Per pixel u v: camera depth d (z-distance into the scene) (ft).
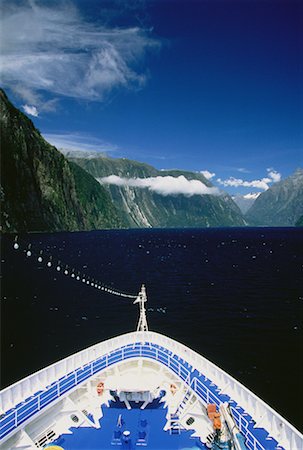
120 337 81.92
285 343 146.82
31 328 170.60
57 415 58.08
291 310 200.64
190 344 147.02
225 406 49.42
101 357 74.33
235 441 43.06
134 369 72.64
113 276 321.93
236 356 133.08
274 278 311.06
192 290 260.62
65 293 249.96
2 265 375.66
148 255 512.22
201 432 55.77
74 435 55.26
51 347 145.28
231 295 242.58
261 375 115.44
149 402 62.95
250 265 402.11
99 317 190.70
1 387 108.99
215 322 179.11
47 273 331.36
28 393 59.16
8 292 252.42
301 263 414.41
